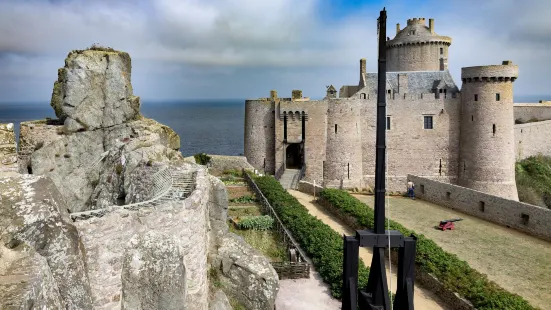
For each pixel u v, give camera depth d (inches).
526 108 2628.0
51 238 309.9
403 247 534.0
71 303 311.6
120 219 400.2
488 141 1924.2
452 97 2042.3
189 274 469.7
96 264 381.4
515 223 1288.1
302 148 2047.2
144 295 398.9
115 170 730.8
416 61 2448.3
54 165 853.2
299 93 2144.4
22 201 307.9
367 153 2084.2
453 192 1563.7
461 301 744.3
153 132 874.8
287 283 815.7
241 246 712.4
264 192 1412.4
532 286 877.8
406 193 1894.7
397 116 2069.4
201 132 6707.7
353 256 537.6
